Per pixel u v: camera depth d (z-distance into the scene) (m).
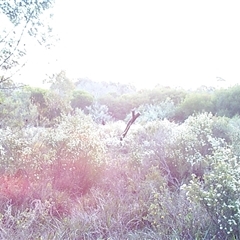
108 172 3.78
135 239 2.34
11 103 5.20
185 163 3.84
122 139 5.66
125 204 2.94
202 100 16.39
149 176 3.46
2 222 2.47
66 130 3.92
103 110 19.58
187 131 4.51
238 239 2.09
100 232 2.50
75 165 3.58
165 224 2.36
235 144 4.15
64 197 3.14
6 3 2.98
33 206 2.95
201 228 2.25
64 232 2.43
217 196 2.17
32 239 2.30
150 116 13.87
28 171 3.24
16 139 3.56
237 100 15.18
